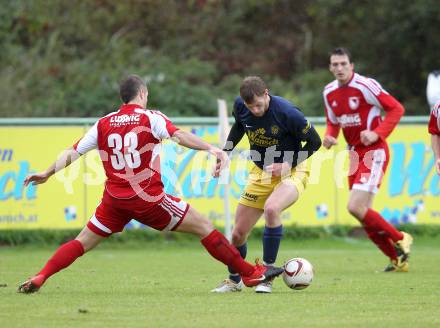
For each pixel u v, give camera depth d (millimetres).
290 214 53938
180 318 23234
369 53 94438
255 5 101125
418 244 53219
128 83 27594
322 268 40000
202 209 51812
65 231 52125
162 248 53844
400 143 53469
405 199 53688
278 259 45375
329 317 23547
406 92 93250
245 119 29734
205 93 83000
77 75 84375
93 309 24828
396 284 32562
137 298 27609
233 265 28203
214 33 100688
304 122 29125
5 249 51156
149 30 98125
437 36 88875
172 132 26859
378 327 21812
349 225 54188
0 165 51188
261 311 24672
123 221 27875
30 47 91812
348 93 39031
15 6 88188
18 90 80562
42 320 22703
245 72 98375
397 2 90125
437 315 24016
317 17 97562
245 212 30531
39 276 27797
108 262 44000
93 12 94000
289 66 100750
